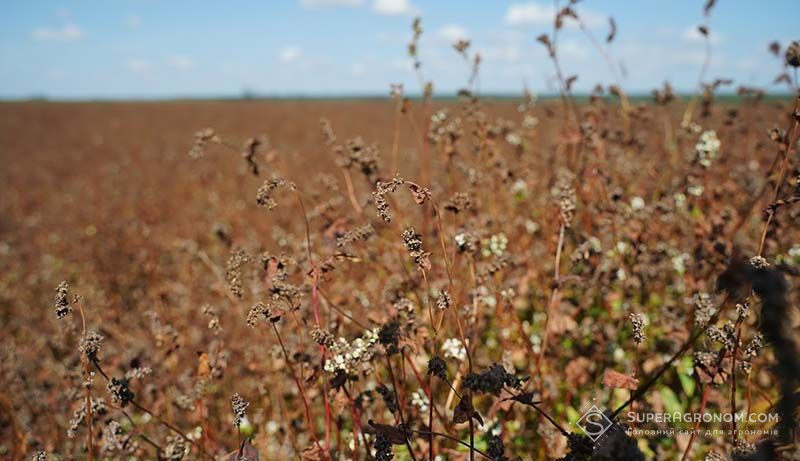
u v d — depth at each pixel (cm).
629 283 378
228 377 399
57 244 906
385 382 334
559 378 351
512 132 500
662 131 586
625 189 490
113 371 360
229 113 4234
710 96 452
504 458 209
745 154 561
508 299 323
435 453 281
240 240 647
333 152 379
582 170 448
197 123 3462
